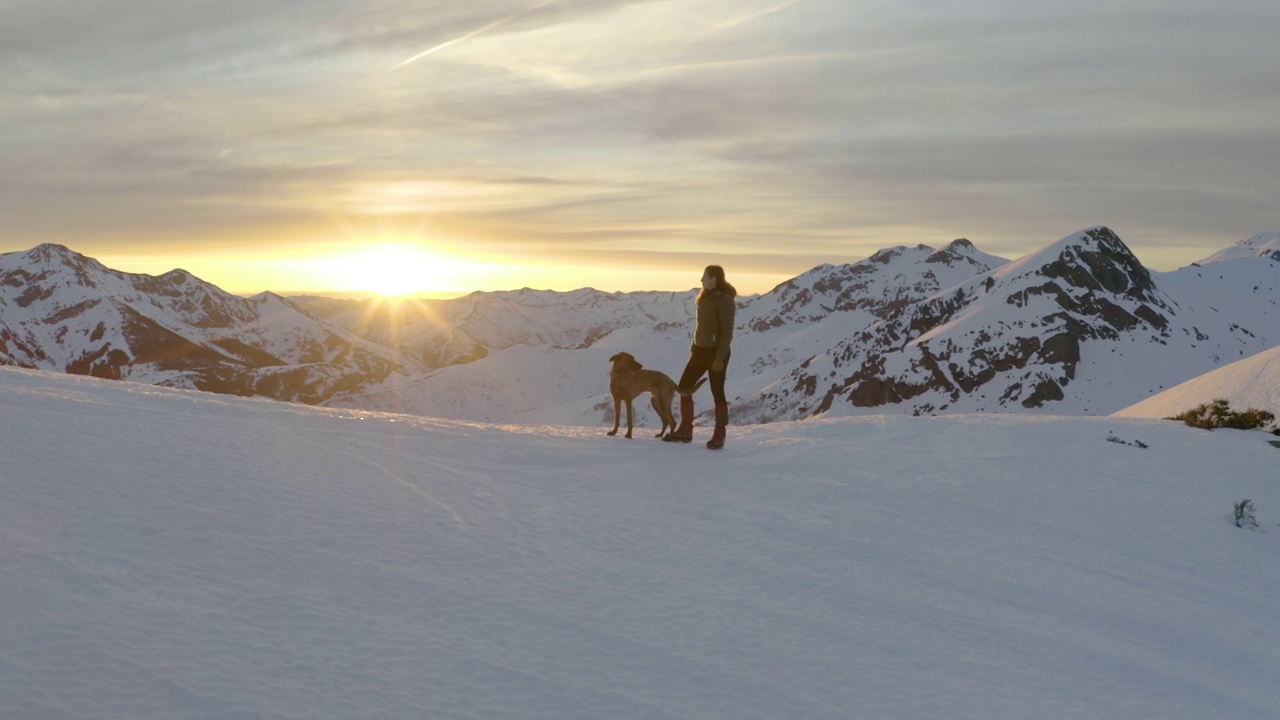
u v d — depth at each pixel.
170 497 6.46
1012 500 10.95
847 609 6.92
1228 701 6.31
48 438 7.26
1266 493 12.08
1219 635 7.61
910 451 13.00
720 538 8.27
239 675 4.19
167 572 5.25
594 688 4.77
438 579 6.04
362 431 10.45
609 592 6.38
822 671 5.60
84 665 4.00
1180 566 9.36
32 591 4.57
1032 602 7.84
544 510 8.28
